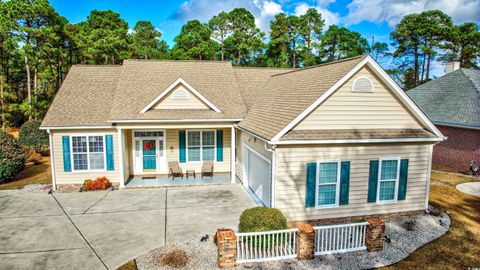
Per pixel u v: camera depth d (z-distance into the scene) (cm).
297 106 1204
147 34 5734
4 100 3534
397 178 1221
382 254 927
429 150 1242
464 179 1755
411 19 5081
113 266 859
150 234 1048
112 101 1703
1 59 4031
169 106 1641
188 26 5378
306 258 886
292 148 1112
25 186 1609
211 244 975
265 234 885
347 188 1174
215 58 5194
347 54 5362
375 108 1197
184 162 1833
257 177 1431
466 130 1920
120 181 1573
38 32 3306
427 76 5100
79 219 1174
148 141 1797
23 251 935
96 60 4666
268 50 5256
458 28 4916
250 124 1460
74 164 1591
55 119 1545
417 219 1207
